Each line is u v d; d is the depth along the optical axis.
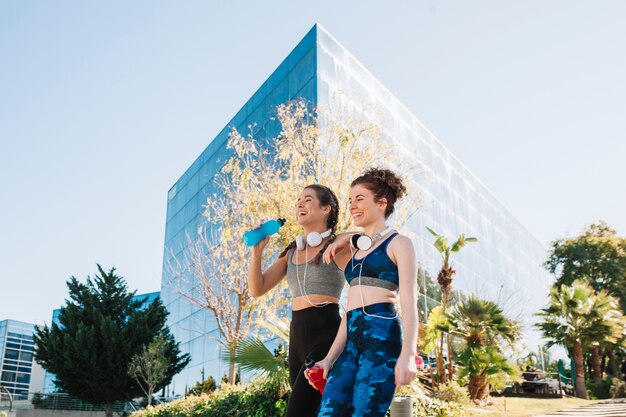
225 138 27.30
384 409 2.07
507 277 35.25
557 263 35.41
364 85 22.23
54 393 28.78
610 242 33.62
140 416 12.70
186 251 29.09
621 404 14.40
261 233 2.94
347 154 10.58
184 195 32.66
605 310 22.44
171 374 25.36
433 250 24.42
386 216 2.56
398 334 2.23
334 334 2.80
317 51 19.88
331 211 3.08
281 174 12.35
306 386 2.63
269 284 3.04
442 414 8.01
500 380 14.60
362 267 2.37
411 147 25.42
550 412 12.12
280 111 12.73
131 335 24.69
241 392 8.88
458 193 30.34
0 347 56.72
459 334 15.34
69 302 25.45
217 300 14.09
